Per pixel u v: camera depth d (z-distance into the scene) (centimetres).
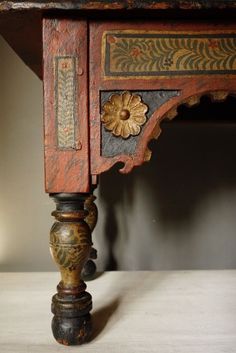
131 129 55
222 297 79
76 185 54
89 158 54
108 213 108
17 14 52
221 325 65
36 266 109
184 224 109
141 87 54
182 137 108
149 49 54
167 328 64
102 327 64
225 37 54
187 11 51
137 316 68
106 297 79
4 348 57
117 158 55
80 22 53
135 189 108
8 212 109
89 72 54
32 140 108
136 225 109
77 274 56
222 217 109
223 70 54
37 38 62
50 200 109
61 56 53
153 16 53
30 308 74
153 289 84
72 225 54
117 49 54
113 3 50
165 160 108
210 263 109
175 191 109
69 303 55
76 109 54
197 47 54
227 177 109
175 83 54
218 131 108
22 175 108
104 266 109
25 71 107
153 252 109
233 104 93
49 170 54
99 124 54
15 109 107
